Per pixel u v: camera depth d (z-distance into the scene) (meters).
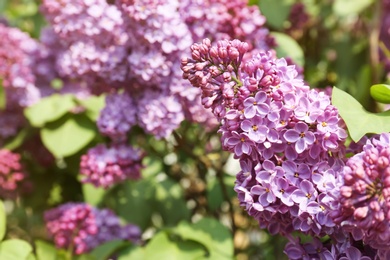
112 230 0.74
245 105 0.52
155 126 0.69
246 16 0.69
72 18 0.71
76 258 0.73
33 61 0.85
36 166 0.87
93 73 0.72
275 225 0.55
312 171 0.52
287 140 0.52
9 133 0.84
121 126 0.71
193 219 0.81
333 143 0.52
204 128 0.75
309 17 0.86
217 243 0.68
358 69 0.88
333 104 0.54
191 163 0.84
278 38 0.75
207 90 0.54
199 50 0.54
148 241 0.75
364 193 0.48
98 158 0.72
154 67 0.67
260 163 0.53
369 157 0.48
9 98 0.84
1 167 0.80
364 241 0.50
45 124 0.78
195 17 0.68
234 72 0.55
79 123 0.78
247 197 0.52
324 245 0.55
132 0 0.67
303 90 0.53
